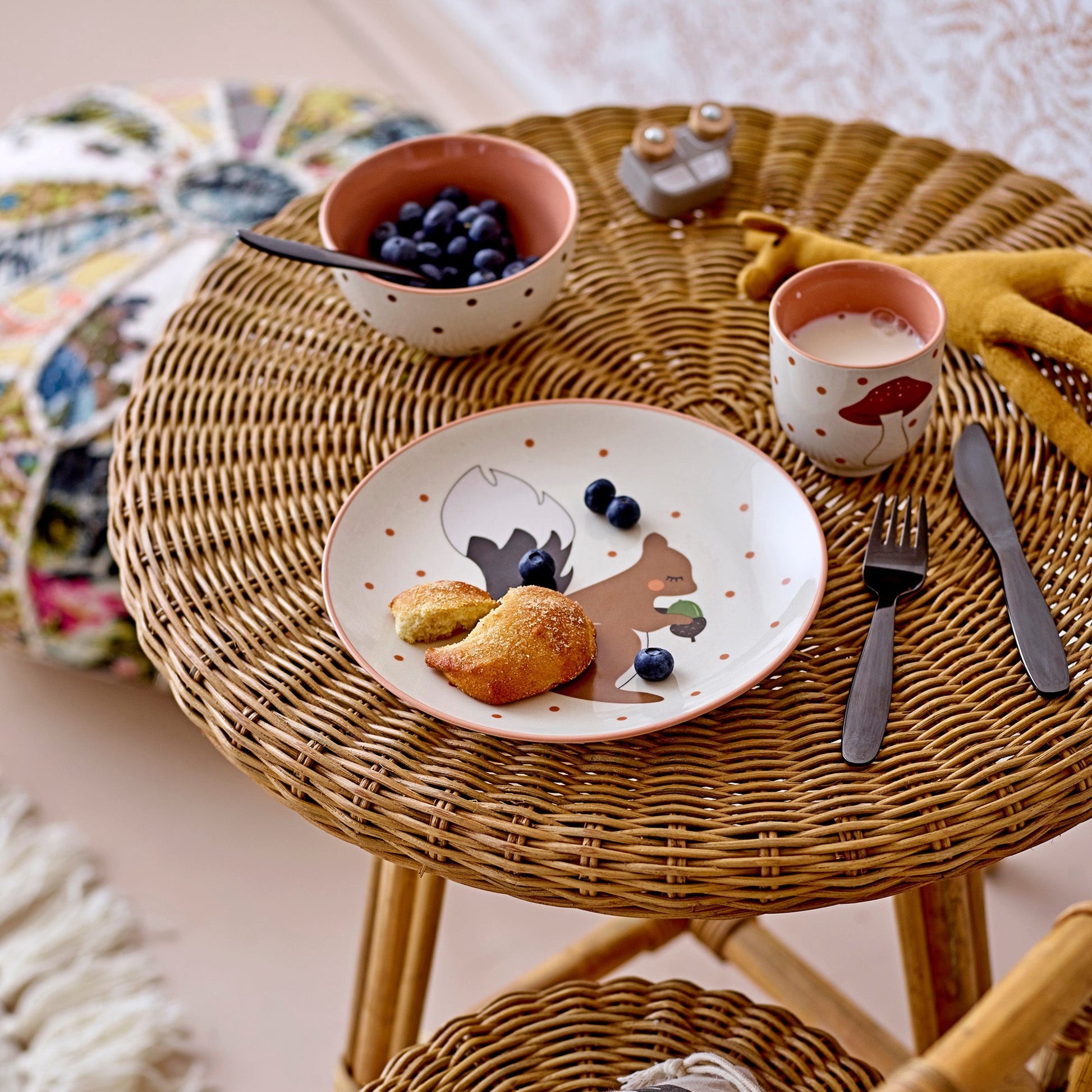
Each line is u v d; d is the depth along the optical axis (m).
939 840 0.97
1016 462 1.10
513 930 1.50
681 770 0.99
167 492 1.10
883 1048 1.22
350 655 1.03
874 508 1.09
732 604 1.04
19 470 1.49
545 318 1.18
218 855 1.54
